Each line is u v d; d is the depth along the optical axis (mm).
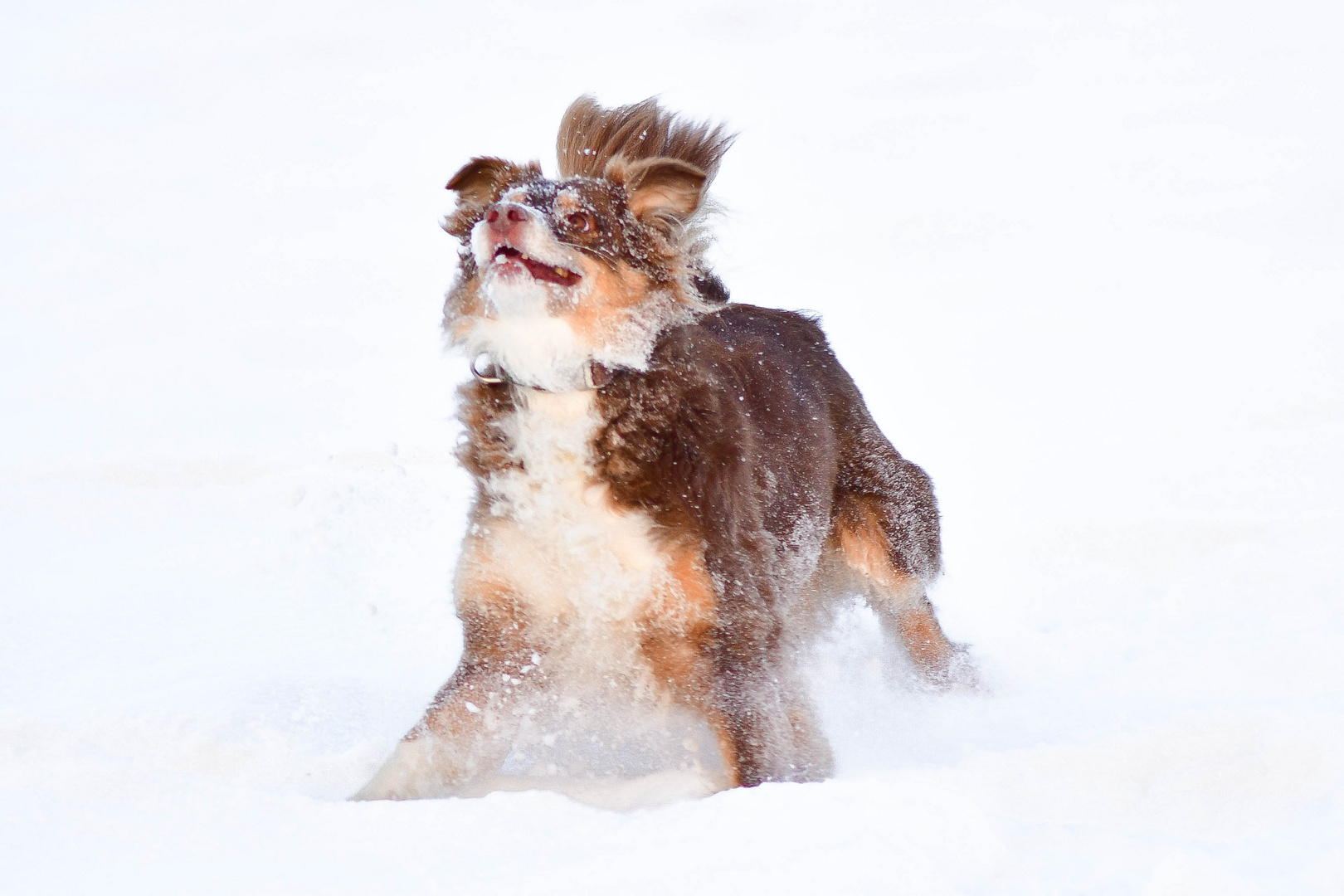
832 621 8477
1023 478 12680
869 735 7109
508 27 74375
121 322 22812
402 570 9633
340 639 8461
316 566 9719
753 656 6230
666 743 6520
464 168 7168
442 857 4594
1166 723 6070
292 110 55688
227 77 64062
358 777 6258
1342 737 5848
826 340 8875
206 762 6207
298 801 5152
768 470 7062
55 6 80812
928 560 8500
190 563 9906
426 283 25578
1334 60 46375
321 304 23797
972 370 16969
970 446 14008
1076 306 19672
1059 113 41344
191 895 4297
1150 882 4184
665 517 6184
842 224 27562
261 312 23125
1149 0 64188
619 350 6312
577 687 6520
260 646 8258
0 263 29594
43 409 16156
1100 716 6898
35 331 22250
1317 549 9836
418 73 63688
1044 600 9727
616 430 6246
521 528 6324
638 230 6613
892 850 4430
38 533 11039
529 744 6707
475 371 6508
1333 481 11758
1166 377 15852
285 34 72312
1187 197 27656
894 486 8438
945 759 6383
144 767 5434
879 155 36969
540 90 56250
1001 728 7039
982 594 9969
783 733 6242
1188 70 47375
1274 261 21656
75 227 34312
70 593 9273
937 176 33219
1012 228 26078
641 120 7570
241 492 12000
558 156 7855
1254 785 5727
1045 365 16906
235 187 39906
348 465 12883
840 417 8398
